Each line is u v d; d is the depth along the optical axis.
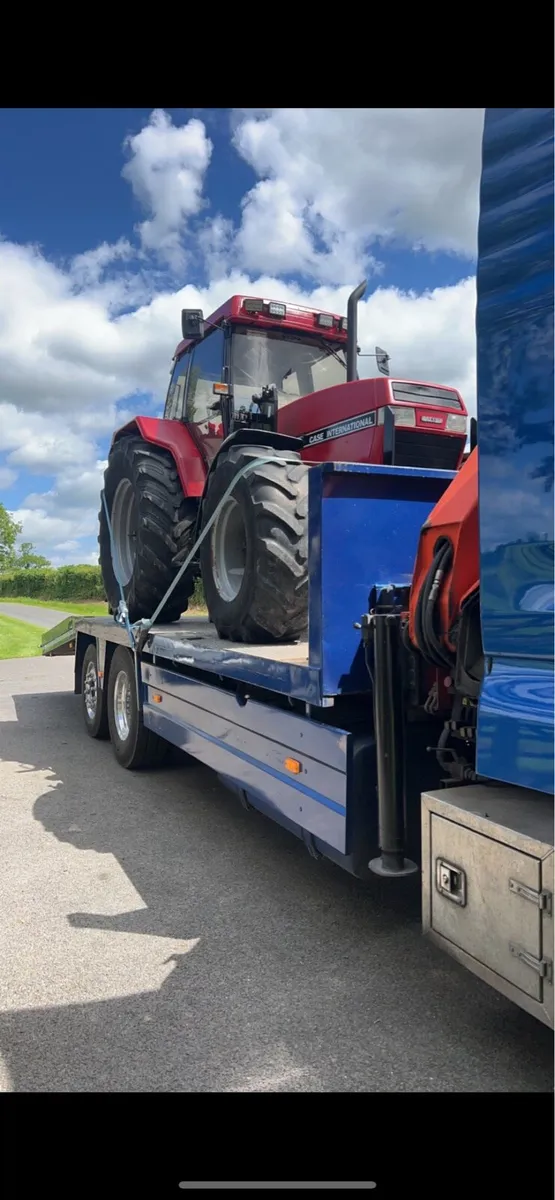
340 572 2.80
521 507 1.82
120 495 6.36
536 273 1.77
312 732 2.93
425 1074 2.21
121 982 2.74
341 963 2.86
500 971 1.89
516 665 1.87
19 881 3.71
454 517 2.38
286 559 3.82
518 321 1.82
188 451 5.78
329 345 5.85
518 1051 2.32
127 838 4.34
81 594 46.44
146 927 3.19
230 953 2.95
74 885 3.65
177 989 2.69
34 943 3.05
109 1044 2.38
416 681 2.64
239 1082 2.19
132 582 5.91
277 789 3.25
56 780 5.70
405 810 2.63
